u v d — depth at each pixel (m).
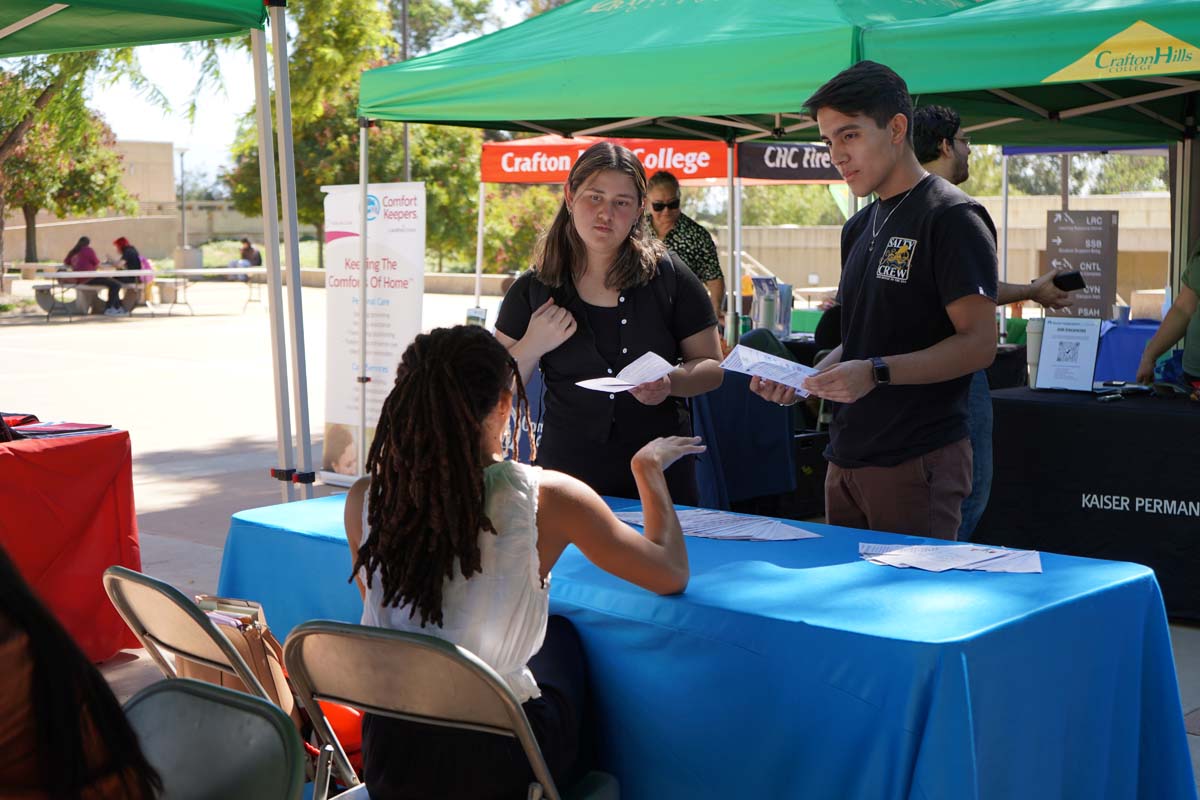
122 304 22.17
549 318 3.55
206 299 26.61
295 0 24.20
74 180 30.97
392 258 7.52
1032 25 4.02
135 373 13.87
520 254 28.44
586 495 2.40
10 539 4.28
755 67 4.49
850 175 3.25
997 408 5.38
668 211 7.42
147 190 50.16
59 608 4.43
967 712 2.13
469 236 28.41
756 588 2.56
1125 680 2.60
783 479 6.59
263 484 8.10
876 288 3.26
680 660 2.48
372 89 5.79
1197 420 4.88
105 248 44.69
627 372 3.34
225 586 3.46
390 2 27.25
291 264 5.02
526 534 2.31
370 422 7.75
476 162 28.14
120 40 5.28
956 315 3.10
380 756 2.35
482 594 2.28
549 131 6.95
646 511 2.59
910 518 3.27
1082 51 3.94
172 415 11.05
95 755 1.53
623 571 2.44
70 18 4.92
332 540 3.17
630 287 3.55
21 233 43.28
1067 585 2.53
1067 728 2.43
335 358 7.88
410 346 2.36
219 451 9.34
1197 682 4.36
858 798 2.23
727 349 7.07
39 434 4.57
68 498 4.43
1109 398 5.27
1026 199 24.86
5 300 24.69
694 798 2.50
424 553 2.29
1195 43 3.73
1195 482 4.91
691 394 3.51
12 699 1.48
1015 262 24.00
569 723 2.43
